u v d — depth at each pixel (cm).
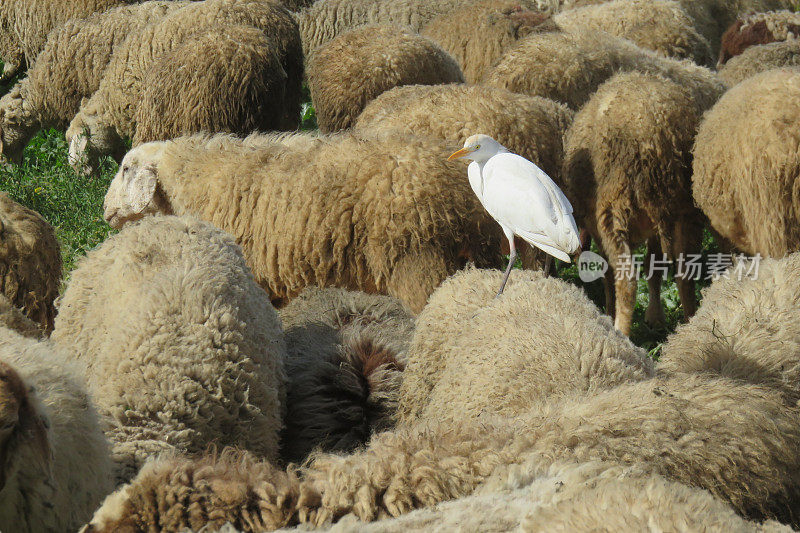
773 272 915
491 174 870
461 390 790
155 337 788
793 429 633
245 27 1819
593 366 729
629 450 552
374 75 1830
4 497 516
